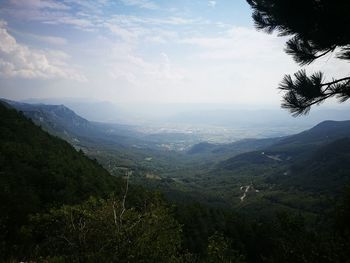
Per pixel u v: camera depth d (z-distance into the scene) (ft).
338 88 23.65
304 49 26.45
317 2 23.29
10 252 46.52
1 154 206.39
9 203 104.68
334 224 34.17
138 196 180.04
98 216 35.42
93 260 32.68
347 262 25.29
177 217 218.79
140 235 35.14
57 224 37.58
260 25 29.27
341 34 23.59
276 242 33.53
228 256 45.83
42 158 229.45
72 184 200.44
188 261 45.80
